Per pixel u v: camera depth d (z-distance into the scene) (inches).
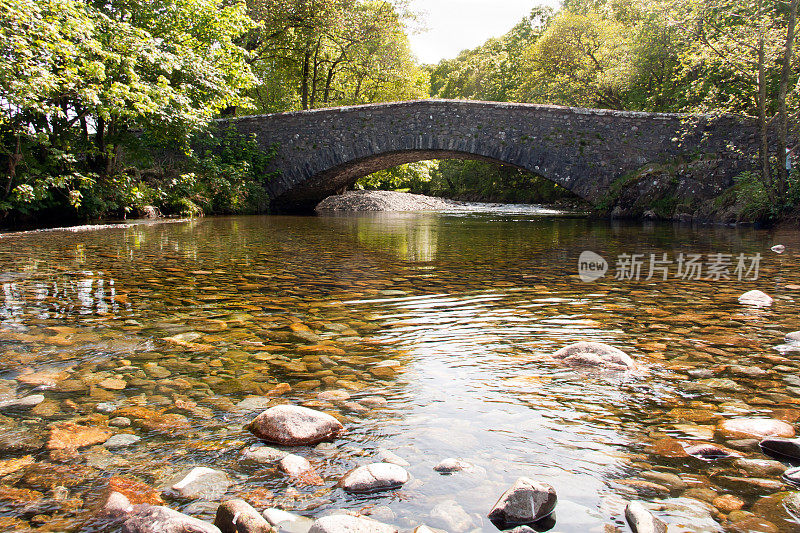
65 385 86.0
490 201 1444.4
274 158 764.6
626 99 1011.3
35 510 52.7
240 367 96.3
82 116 444.8
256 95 1038.4
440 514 52.0
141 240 324.5
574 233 418.0
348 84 1192.8
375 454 64.9
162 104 473.7
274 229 434.0
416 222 573.0
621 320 133.6
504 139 681.6
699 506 53.3
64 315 132.9
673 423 73.7
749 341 114.7
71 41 404.8
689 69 607.8
